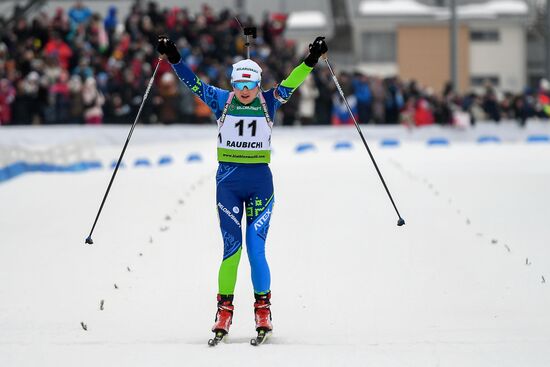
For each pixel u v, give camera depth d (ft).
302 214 101.45
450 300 71.36
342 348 56.59
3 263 87.92
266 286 60.13
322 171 132.87
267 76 202.69
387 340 59.67
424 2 372.79
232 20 227.20
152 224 100.42
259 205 61.00
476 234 91.86
